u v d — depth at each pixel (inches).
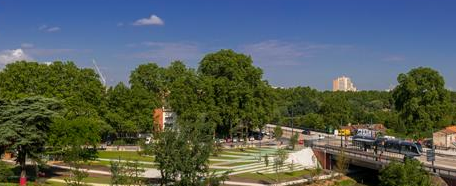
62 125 3326.8
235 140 5511.8
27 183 2755.9
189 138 2069.4
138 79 6063.0
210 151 2105.1
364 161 3708.2
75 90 4434.1
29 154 2775.6
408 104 5787.4
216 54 5684.1
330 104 7662.4
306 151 4335.6
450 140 5017.2
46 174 3115.2
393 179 2755.9
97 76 4734.3
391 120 7057.1
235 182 3257.9
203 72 5743.1
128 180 2361.0
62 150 3422.7
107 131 4616.1
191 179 2041.1
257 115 5467.5
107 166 3572.8
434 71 5802.2
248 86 5482.3
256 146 5073.8
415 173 2716.5
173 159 2020.2
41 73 4352.9
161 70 6156.5
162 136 2073.1
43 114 2746.1
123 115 4608.8
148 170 3356.3
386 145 4170.8
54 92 4247.0
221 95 5260.8
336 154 4069.9
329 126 6825.8
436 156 4015.8
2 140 2608.3
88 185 2674.7
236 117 5300.2
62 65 4483.3
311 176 3587.6
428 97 5669.3
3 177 2709.2
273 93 5757.9
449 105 5767.7
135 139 5088.6
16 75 4274.1
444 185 2913.4
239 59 5639.8
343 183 3563.0
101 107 4510.3
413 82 5792.3
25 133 2667.3
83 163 3622.0
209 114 5044.3
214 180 2132.1
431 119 5698.8
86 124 3503.9
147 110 4675.2
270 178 3464.6
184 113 4948.3
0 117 2689.5
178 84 5221.5
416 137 5280.5
